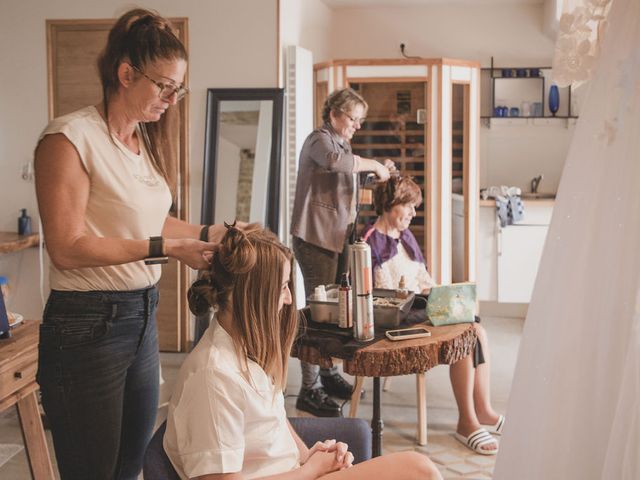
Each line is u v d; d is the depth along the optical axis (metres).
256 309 1.67
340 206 3.60
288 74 4.86
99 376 1.88
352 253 2.45
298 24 5.29
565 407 1.60
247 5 4.74
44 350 1.87
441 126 5.22
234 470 1.55
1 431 3.45
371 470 1.65
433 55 6.36
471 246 5.60
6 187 4.87
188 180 4.86
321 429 1.93
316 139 3.54
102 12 4.73
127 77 1.85
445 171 5.28
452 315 2.64
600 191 1.58
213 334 1.67
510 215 5.75
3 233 4.83
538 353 1.69
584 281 1.59
